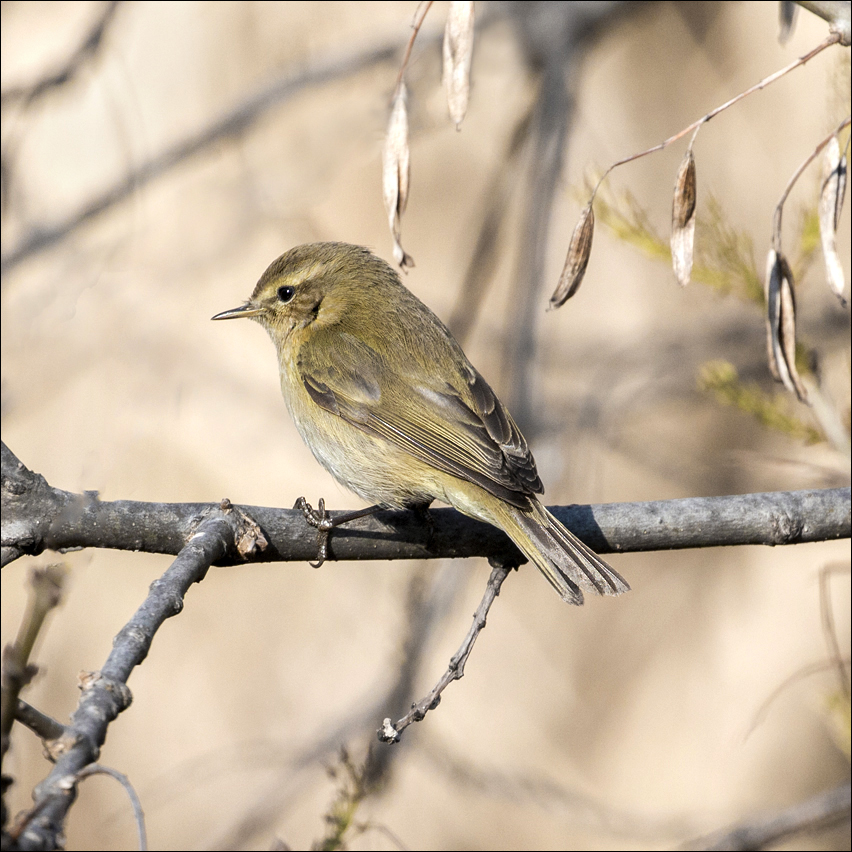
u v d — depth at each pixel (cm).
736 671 1423
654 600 1511
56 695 1377
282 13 1459
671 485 1482
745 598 1461
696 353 1372
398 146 607
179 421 1426
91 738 388
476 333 1429
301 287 830
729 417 1431
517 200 1399
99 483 1355
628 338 1412
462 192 1507
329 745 1102
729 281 759
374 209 1495
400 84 609
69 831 1370
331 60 1257
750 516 668
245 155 1370
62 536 571
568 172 1375
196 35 1466
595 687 1494
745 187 1387
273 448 1453
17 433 1362
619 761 1429
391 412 751
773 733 1384
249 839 1163
